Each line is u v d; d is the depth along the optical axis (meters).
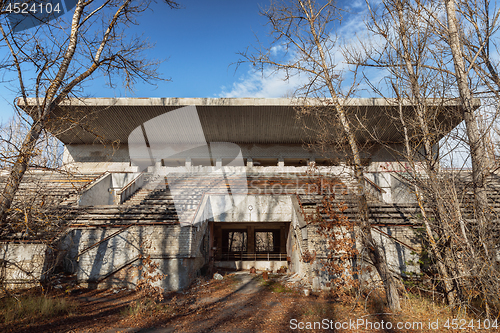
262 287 10.53
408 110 8.55
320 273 9.94
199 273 12.07
